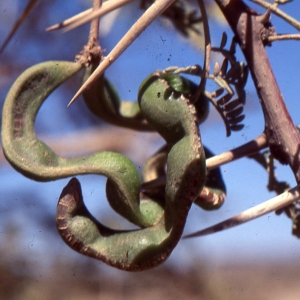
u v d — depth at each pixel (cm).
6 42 37
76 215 37
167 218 36
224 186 39
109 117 40
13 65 58
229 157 37
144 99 36
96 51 38
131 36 35
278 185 39
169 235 36
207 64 36
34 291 83
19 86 37
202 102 38
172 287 93
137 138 63
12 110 37
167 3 35
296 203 39
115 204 37
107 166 36
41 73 37
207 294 94
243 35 37
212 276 96
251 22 37
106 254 37
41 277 84
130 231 37
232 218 36
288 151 37
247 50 37
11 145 37
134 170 37
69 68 37
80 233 37
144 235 36
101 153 37
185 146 35
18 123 37
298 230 39
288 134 37
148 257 36
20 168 37
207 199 38
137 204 37
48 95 37
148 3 43
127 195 36
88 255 37
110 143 62
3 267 81
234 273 112
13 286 82
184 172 35
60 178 37
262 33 37
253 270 136
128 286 92
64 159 37
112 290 92
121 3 34
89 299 88
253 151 37
